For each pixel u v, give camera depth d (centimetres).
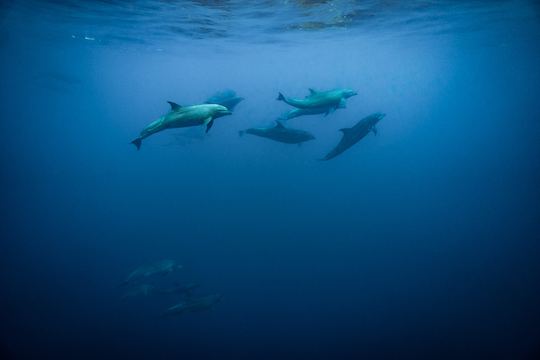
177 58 3469
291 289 1588
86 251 2023
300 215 2497
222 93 1473
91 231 2317
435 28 2122
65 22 1972
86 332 1296
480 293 1412
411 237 2009
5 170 3556
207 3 1418
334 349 1185
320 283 1617
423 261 1730
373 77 6512
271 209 2636
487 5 1594
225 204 2802
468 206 2383
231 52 2981
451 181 3033
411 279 1584
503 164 3384
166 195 3103
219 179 3588
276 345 1225
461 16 1791
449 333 1202
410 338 1200
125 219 2548
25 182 3319
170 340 1259
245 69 4512
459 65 4319
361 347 1182
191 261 1892
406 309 1373
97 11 1647
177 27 1941
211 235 2220
